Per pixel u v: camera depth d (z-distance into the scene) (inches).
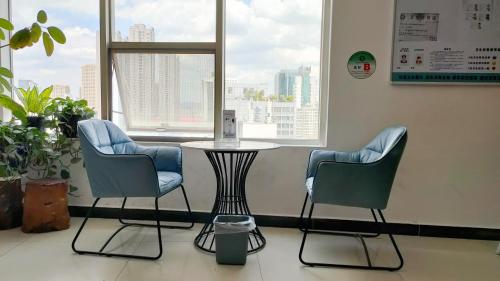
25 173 99.7
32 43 77.6
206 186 102.1
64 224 94.7
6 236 89.3
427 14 89.6
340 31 94.0
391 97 93.9
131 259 76.2
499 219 92.4
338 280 68.6
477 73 89.4
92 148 75.2
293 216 99.4
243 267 73.4
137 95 109.1
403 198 95.0
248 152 78.8
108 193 76.5
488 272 73.1
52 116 100.5
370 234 95.2
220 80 103.3
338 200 72.3
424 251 84.2
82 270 70.5
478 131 91.6
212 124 108.2
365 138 95.6
